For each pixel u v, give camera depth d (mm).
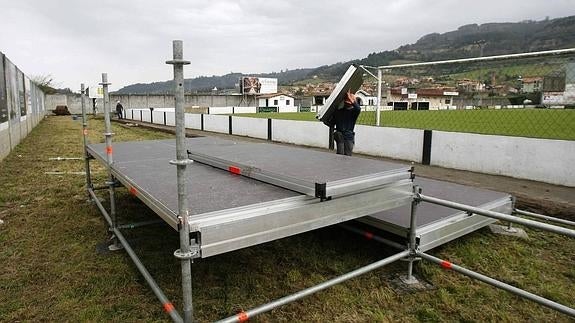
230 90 67875
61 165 7656
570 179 5625
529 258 3117
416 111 19062
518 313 2352
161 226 3871
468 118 16297
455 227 3121
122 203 4801
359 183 2281
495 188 5547
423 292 2586
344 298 2479
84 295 2525
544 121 13234
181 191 1666
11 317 2271
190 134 15008
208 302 2422
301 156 3578
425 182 4559
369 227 3371
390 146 8383
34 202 4812
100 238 3562
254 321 2217
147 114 23281
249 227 1884
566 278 2791
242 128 14203
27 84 15109
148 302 2436
